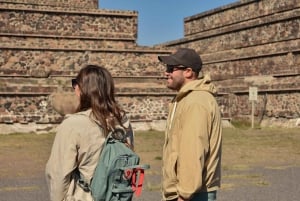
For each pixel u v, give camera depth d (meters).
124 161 5.13
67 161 5.09
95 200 5.12
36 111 28.69
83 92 5.39
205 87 5.50
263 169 16.83
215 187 5.45
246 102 36.66
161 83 34.28
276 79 36.41
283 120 33.59
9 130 28.20
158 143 23.92
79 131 5.16
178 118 5.39
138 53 34.38
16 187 13.57
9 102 28.31
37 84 30.22
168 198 5.36
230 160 18.80
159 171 16.09
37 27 33.22
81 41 34.03
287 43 36.97
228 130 30.27
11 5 32.56
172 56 5.62
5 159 18.86
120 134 5.35
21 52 31.86
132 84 32.62
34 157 19.47
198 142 5.15
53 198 5.11
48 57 32.44
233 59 41.81
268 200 11.91
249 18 42.59
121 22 34.94
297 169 16.84
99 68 5.52
